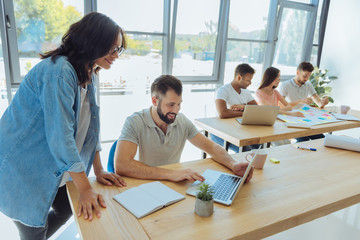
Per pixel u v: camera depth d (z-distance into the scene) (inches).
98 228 36.0
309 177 54.6
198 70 157.4
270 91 122.5
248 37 169.3
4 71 106.7
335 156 67.3
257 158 57.3
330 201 45.3
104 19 42.9
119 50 46.8
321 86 186.1
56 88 39.4
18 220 46.2
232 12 157.2
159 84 54.0
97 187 47.4
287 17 177.5
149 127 59.5
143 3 132.0
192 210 41.2
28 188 44.6
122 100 142.2
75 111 45.0
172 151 62.9
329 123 100.0
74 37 42.1
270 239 63.7
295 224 41.1
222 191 46.4
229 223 38.1
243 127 92.5
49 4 110.1
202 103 167.0
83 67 43.4
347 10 175.6
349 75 177.9
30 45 111.3
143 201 42.3
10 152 44.1
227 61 167.0
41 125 43.3
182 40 146.5
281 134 85.7
